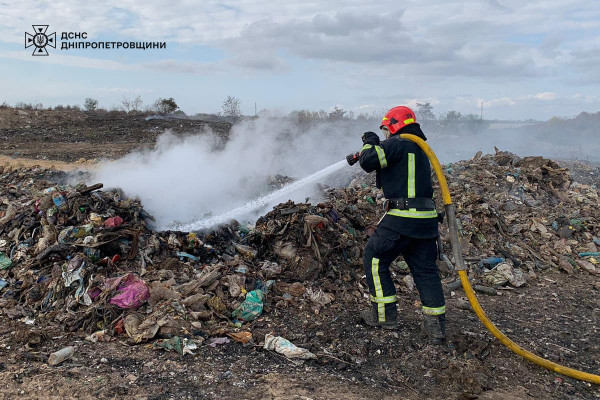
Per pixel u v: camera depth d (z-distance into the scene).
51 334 3.66
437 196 7.29
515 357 3.69
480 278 5.55
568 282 5.65
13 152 18.41
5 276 4.56
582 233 6.89
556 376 3.46
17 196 6.53
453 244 3.80
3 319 3.90
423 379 3.33
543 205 7.71
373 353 3.65
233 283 4.40
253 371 3.25
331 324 4.07
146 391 2.91
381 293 3.94
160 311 3.73
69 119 28.31
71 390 2.88
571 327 4.34
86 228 4.86
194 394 2.91
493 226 6.62
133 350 3.44
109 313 3.83
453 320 4.36
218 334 3.71
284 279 4.77
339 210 6.12
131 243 4.77
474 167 8.73
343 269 5.09
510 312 4.68
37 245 4.82
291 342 3.74
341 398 2.97
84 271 4.22
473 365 3.49
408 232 3.70
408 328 4.08
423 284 3.82
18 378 2.99
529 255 6.22
